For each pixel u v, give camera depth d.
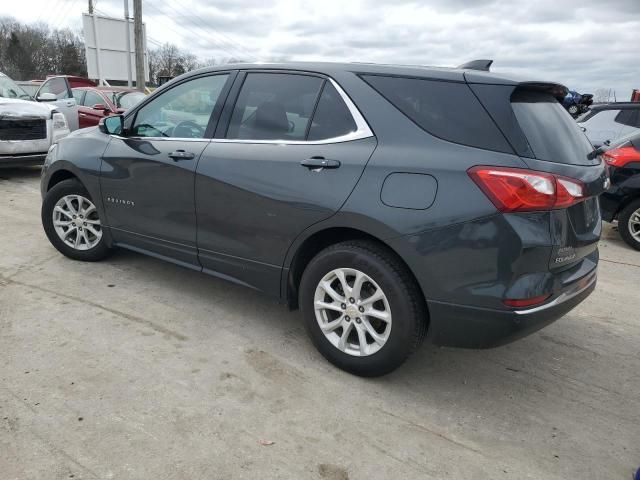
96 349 3.27
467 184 2.64
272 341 3.53
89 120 11.32
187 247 3.81
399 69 3.06
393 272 2.87
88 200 4.49
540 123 2.85
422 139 2.84
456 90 2.85
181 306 3.96
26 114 8.04
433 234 2.70
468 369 3.38
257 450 2.49
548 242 2.62
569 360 3.58
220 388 2.96
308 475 2.37
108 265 4.68
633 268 5.79
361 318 3.04
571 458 2.60
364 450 2.55
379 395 3.01
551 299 2.75
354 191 2.93
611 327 4.15
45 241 5.28
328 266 3.10
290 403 2.87
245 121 3.52
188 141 3.75
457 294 2.70
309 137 3.20
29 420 2.58
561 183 2.64
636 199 6.49
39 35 63.50
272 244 3.31
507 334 2.68
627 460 2.61
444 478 2.41
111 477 2.26
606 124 9.00
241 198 3.39
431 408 2.93
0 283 4.16
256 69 3.57
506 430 2.79
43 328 3.48
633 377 3.40
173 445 2.48
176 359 3.23
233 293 4.25
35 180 8.71
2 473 2.24
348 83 3.13
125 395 2.83
